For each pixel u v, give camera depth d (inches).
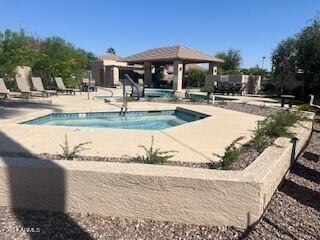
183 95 774.5
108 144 218.1
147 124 431.8
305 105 492.1
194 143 232.4
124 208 124.2
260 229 121.6
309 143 285.3
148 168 127.6
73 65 907.4
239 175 123.3
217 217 120.6
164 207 122.3
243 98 760.3
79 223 120.8
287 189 165.9
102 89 1039.0
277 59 953.5
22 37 810.2
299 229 124.3
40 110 383.6
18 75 694.5
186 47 1160.8
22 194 127.6
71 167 125.2
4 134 238.1
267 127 232.7
